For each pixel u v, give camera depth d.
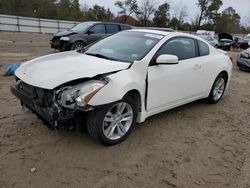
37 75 3.67
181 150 3.99
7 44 17.64
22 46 16.88
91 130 3.66
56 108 3.39
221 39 27.36
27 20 36.38
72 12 61.59
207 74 5.49
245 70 11.51
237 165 3.72
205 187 3.21
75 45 12.39
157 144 4.09
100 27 13.10
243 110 5.95
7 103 5.30
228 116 5.50
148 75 4.15
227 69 6.09
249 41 28.20
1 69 8.51
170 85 4.57
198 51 5.33
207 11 68.31
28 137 3.99
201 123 5.02
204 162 3.72
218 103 6.32
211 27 69.75
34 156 3.54
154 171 3.43
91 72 3.61
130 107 3.96
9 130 4.17
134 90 3.99
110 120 3.79
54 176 3.19
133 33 5.02
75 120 3.55
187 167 3.57
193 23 68.62
